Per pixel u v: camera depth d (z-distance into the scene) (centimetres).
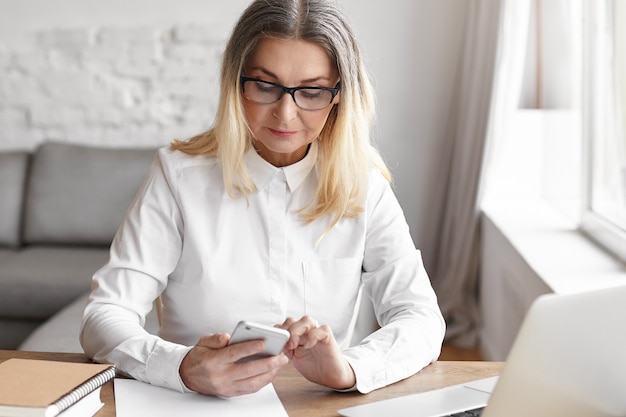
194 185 178
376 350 156
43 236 431
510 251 344
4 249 430
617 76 296
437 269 471
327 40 161
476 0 428
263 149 179
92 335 160
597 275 284
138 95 475
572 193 370
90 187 432
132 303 170
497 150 418
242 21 163
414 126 474
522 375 119
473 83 415
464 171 426
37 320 393
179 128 477
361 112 175
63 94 475
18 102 477
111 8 471
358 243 182
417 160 476
